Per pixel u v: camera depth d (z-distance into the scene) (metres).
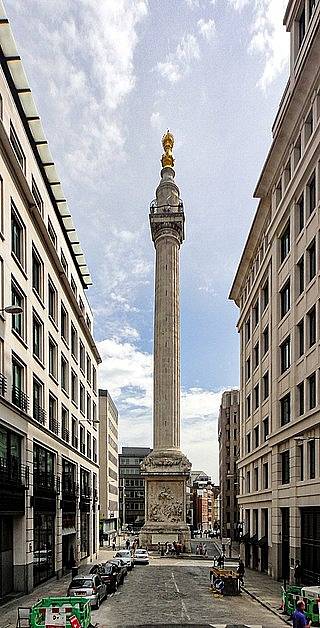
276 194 39.34
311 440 30.52
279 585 34.44
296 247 33.72
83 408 56.84
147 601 28.86
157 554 62.22
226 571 33.25
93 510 60.81
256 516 47.50
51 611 18.61
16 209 29.56
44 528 34.59
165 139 82.25
